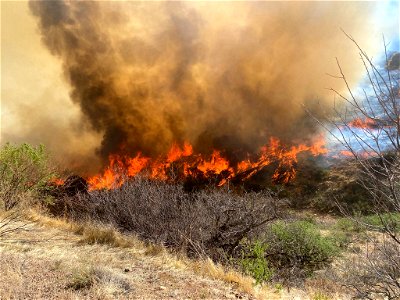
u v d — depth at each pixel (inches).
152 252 242.4
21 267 173.9
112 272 177.8
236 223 317.4
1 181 343.3
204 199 348.5
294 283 292.8
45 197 411.5
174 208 324.2
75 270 173.2
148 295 160.4
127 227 336.2
